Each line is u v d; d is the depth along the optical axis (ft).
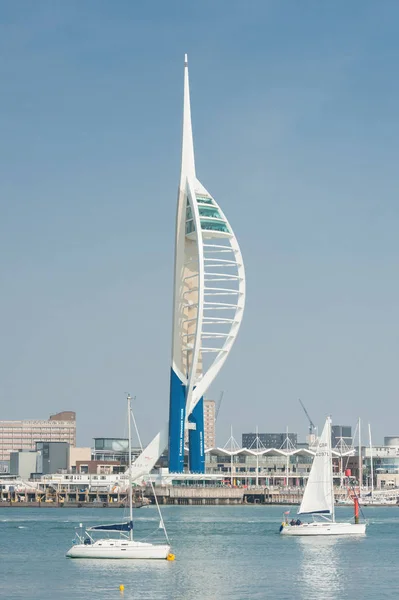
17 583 522.88
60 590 503.61
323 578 545.44
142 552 610.65
